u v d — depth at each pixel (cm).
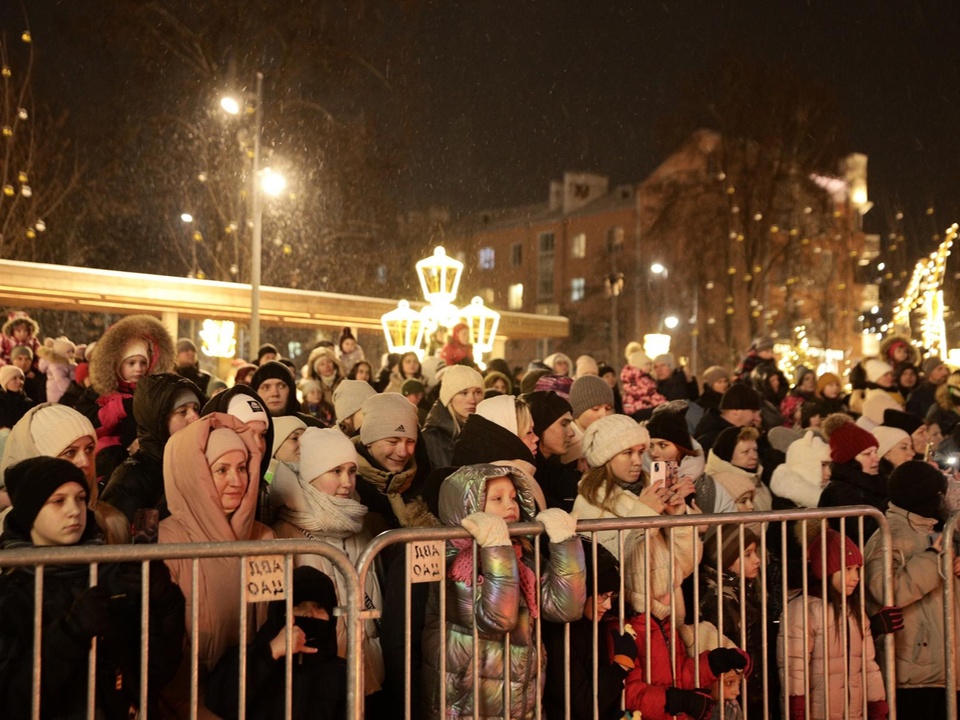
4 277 1420
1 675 292
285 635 326
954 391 974
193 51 2378
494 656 365
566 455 605
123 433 558
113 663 312
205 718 342
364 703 372
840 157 3369
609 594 398
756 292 3428
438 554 356
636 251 4975
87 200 2469
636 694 389
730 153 3331
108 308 1614
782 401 1147
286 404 621
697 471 561
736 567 453
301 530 400
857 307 4431
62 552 294
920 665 478
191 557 311
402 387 845
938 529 523
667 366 1226
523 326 2064
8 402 833
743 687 420
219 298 1664
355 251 2603
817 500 581
